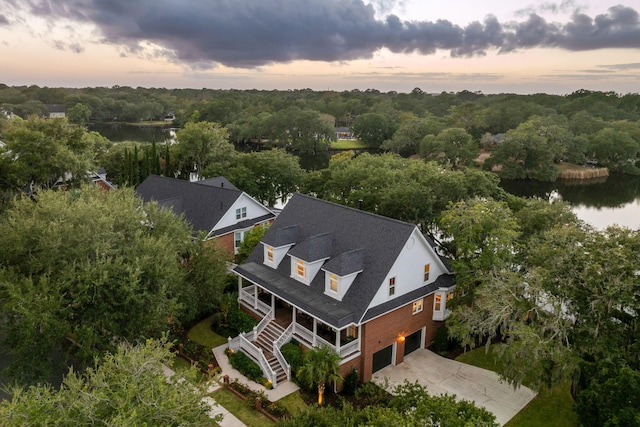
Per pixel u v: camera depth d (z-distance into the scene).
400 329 26.28
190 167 72.25
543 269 21.88
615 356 18.48
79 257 21.59
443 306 28.20
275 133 125.06
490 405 22.92
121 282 20.84
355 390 23.61
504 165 94.06
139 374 13.71
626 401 16.91
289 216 31.89
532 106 146.88
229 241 39.84
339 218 29.00
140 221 26.44
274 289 26.89
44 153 50.09
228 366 25.83
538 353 20.47
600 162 104.25
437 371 25.97
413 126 118.38
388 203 37.94
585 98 169.62
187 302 26.94
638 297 19.45
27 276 22.53
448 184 38.62
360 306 23.89
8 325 20.16
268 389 23.73
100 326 21.38
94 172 60.38
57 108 176.88
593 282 19.41
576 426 21.27
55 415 12.18
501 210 27.44
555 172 91.81
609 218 65.81
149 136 150.88
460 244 26.36
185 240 28.00
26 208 26.02
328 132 123.38
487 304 23.30
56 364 24.09
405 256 25.50
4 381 22.97
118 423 11.09
